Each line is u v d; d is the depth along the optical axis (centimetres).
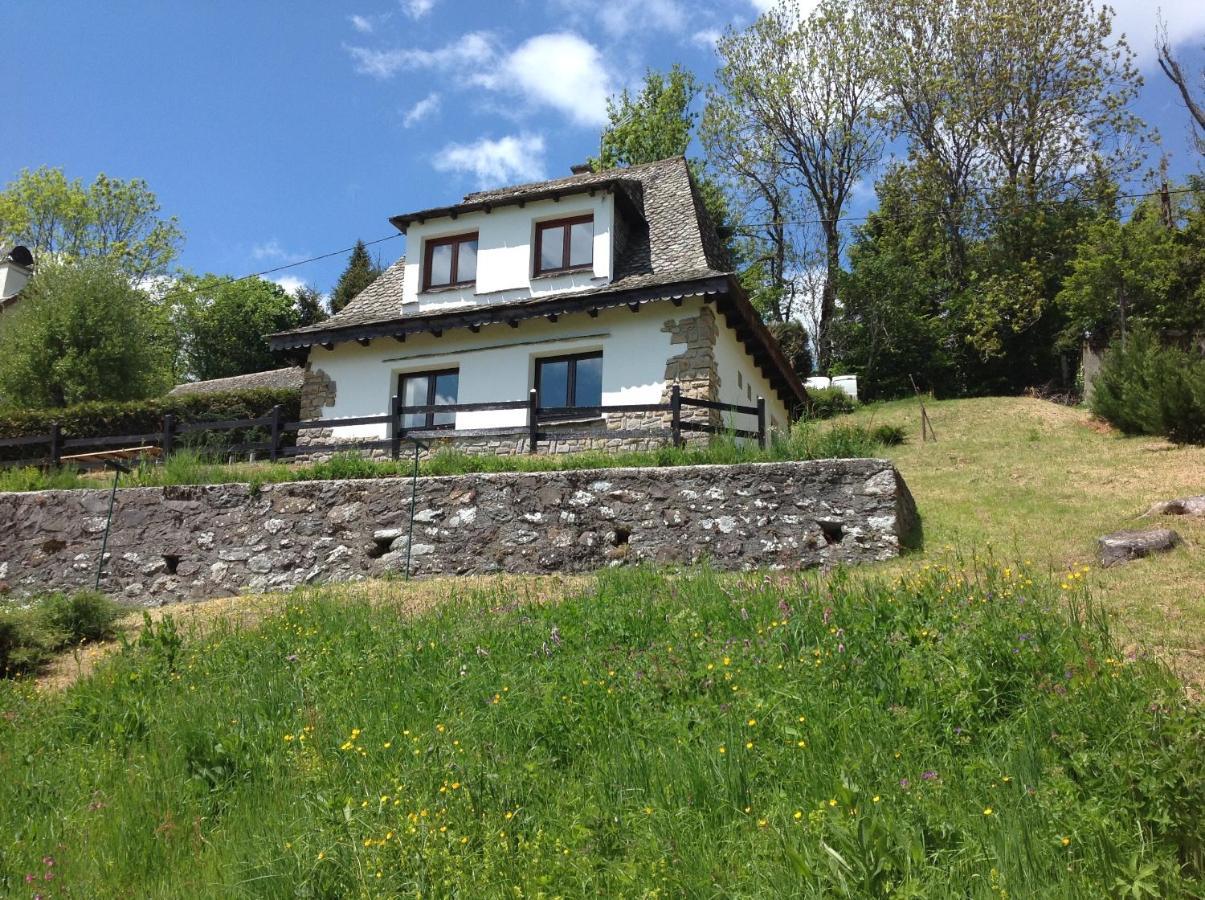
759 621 706
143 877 514
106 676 789
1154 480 1233
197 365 5172
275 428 1484
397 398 1455
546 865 451
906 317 3438
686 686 615
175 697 729
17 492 1387
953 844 422
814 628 664
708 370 1549
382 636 815
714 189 3809
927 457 1605
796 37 3656
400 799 516
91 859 530
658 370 1585
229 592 1225
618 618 762
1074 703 508
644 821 477
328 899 466
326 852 478
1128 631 656
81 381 2450
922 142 3678
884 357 3488
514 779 532
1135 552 884
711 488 1108
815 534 1062
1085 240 3272
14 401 2450
